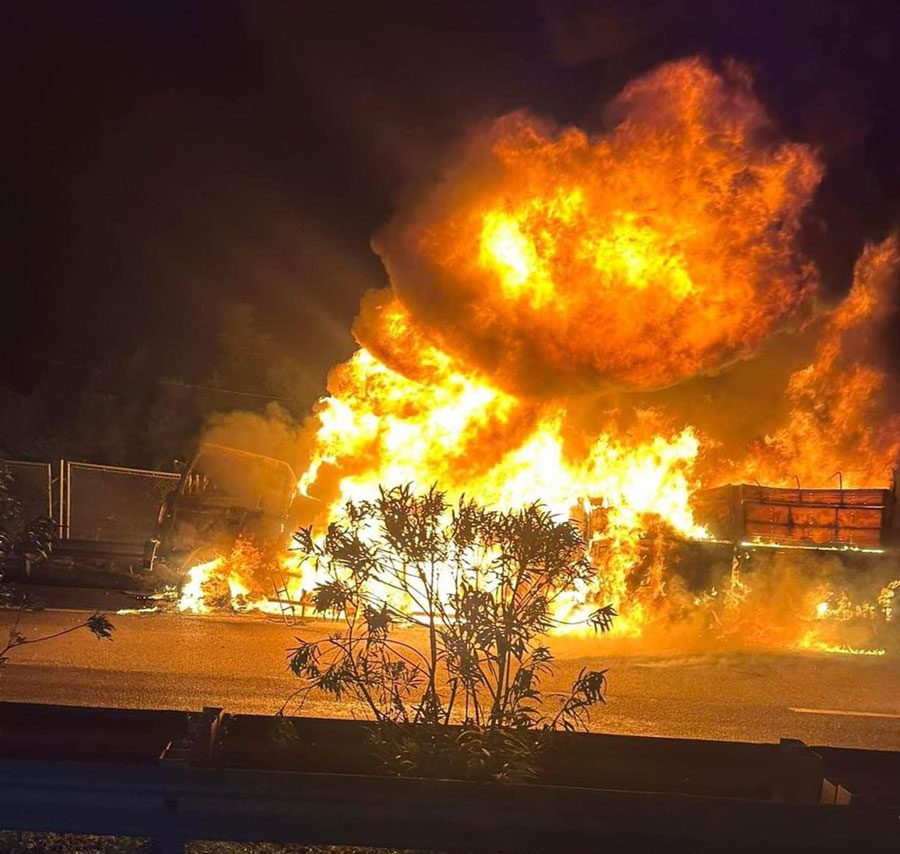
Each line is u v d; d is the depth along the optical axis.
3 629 11.95
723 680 10.96
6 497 7.87
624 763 4.86
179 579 15.66
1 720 5.02
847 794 4.28
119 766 3.35
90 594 15.50
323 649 11.24
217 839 3.35
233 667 10.25
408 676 5.37
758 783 4.84
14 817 3.31
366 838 3.34
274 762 4.89
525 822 3.32
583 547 5.27
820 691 10.58
